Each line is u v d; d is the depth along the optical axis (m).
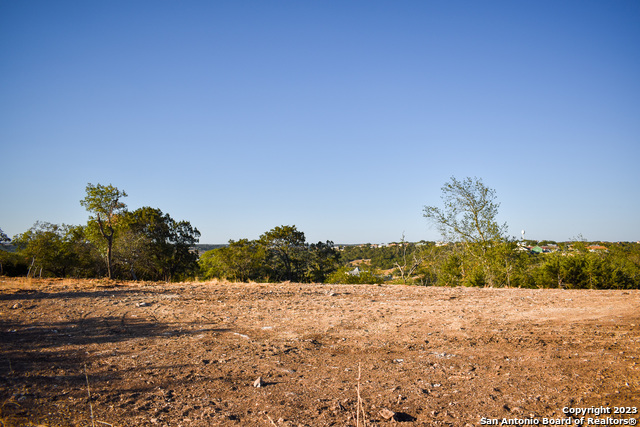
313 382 4.62
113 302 11.03
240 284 16.83
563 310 8.69
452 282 25.16
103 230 29.59
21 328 7.68
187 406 3.88
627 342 5.97
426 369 5.06
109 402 3.96
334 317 8.58
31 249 36.06
